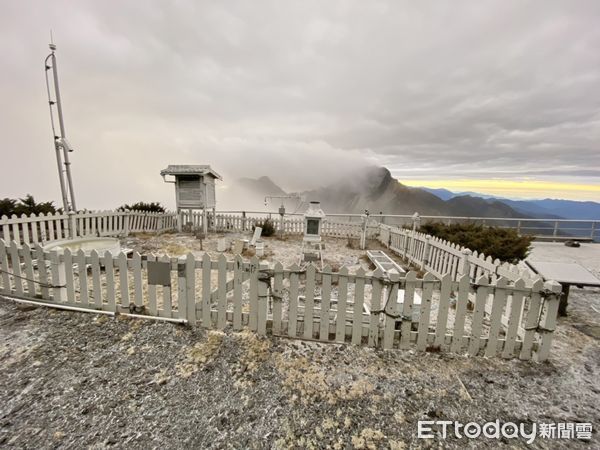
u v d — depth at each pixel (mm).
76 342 3047
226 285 3330
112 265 3555
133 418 2100
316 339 3242
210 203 11125
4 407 2154
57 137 7492
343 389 2482
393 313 3041
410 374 2709
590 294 5164
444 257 5539
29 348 2912
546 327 2861
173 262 3391
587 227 11391
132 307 3621
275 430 2043
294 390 2449
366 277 3043
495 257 6527
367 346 3152
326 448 1914
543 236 11648
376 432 2051
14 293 3959
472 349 3020
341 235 11641
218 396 2350
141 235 9844
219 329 3387
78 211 8297
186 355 2887
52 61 7219
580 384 2625
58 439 1901
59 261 3729
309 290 3141
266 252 8266
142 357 2836
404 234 7770
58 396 2283
